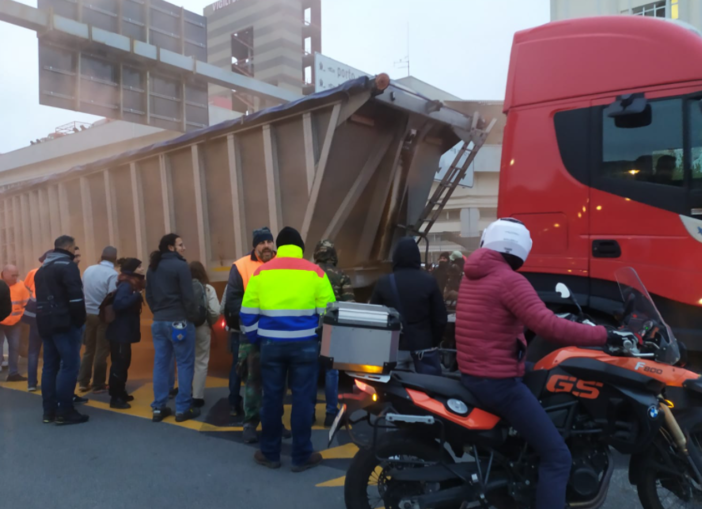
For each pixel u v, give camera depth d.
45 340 5.29
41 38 11.54
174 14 13.82
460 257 7.85
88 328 6.74
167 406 5.94
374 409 2.91
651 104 4.15
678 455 2.88
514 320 2.73
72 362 5.27
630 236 4.19
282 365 4.01
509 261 2.86
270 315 3.95
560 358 2.86
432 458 2.88
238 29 54.81
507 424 2.80
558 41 4.60
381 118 6.39
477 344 2.74
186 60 13.45
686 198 4.01
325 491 3.68
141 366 8.40
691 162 4.00
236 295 4.75
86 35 11.67
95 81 12.37
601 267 4.29
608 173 4.30
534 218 4.59
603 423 2.78
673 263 4.03
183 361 5.31
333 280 5.06
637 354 2.74
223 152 6.89
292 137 6.21
